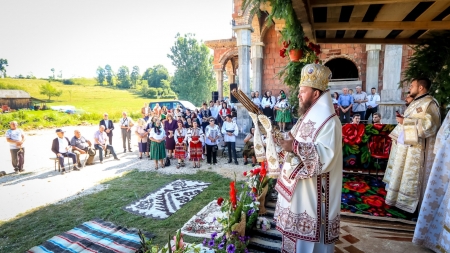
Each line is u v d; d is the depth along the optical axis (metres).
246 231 3.06
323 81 1.93
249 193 3.45
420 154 3.26
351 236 2.85
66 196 5.72
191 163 8.43
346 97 9.95
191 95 35.31
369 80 11.09
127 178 6.93
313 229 1.87
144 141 9.29
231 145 8.21
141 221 4.36
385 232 2.93
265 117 1.94
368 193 4.09
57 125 22.56
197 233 3.84
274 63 13.22
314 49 3.52
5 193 6.05
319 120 1.82
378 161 5.11
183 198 5.34
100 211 4.85
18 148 8.01
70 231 4.09
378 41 4.30
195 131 7.86
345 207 3.58
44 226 4.35
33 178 7.25
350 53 11.72
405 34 4.04
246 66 9.59
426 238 2.61
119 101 44.41
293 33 3.05
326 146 1.74
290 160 1.83
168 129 9.06
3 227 4.37
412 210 3.33
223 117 10.70
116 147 12.05
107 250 3.53
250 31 9.62
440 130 2.68
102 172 7.64
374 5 2.87
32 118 21.62
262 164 3.87
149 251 2.55
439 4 2.82
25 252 3.60
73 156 7.94
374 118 6.15
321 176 1.87
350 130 5.30
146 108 10.86
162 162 7.91
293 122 10.30
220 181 6.38
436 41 3.82
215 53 16.44
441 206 2.51
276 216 2.12
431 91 3.81
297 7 2.54
